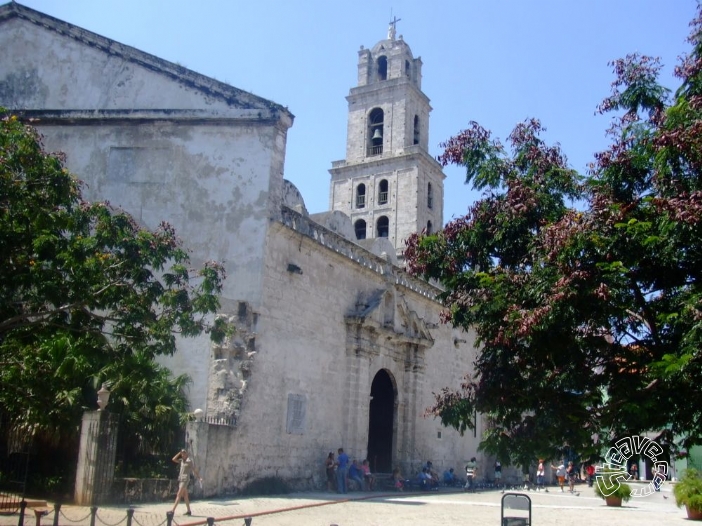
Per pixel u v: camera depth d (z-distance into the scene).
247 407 25.70
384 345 35.81
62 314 17.50
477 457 46.34
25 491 20.34
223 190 28.02
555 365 11.79
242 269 27.16
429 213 65.25
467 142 13.95
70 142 29.38
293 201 33.88
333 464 30.00
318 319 30.86
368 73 68.25
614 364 11.38
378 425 37.66
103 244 17.31
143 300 17.83
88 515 17.66
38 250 15.65
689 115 11.23
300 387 29.08
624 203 11.58
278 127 28.59
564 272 10.95
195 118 28.69
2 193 15.66
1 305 16.81
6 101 30.83
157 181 28.47
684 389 10.25
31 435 20.61
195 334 18.53
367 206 65.19
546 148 13.79
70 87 30.64
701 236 9.96
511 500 13.33
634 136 12.28
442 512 24.11
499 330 11.75
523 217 12.81
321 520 19.92
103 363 18.30
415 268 14.01
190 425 23.33
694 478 27.05
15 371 20.41
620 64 13.02
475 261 13.59
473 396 12.93
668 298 11.16
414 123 67.12
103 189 28.52
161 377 23.67
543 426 11.61
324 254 31.73
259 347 26.69
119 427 21.73
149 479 21.44
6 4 31.72
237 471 24.98
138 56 30.16
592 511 28.91
